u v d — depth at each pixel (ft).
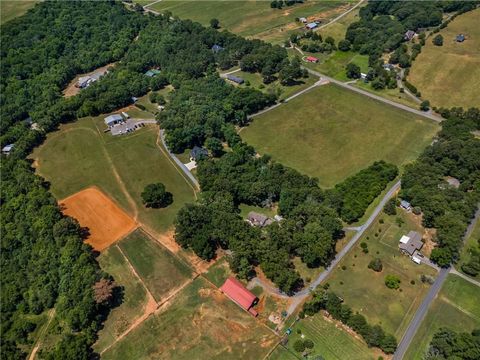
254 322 401.90
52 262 464.24
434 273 431.43
